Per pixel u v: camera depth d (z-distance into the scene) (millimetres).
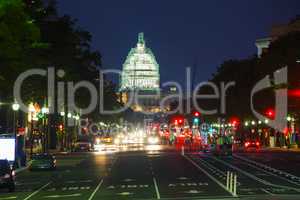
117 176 53969
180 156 89812
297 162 72500
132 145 162375
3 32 30375
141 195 37125
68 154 100000
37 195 39156
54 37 83188
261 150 112062
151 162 74750
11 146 57844
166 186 43344
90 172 60000
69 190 42031
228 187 41406
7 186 41312
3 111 84812
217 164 69500
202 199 34469
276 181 47094
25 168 66062
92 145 120750
